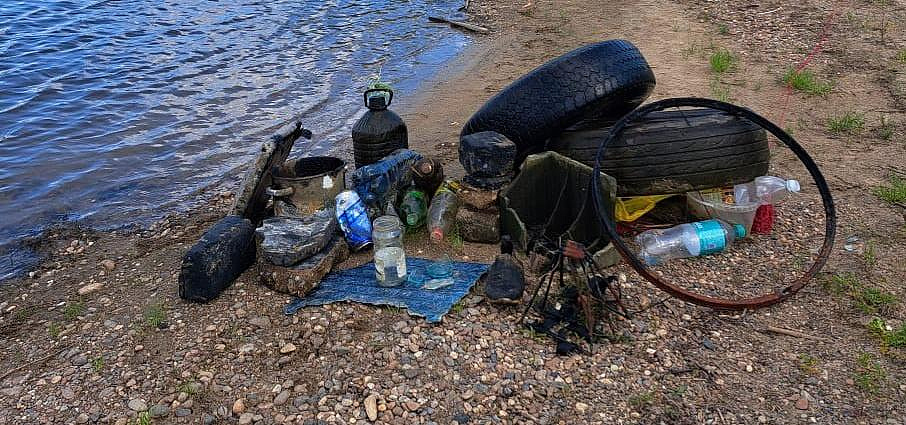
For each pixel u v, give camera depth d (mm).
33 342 4430
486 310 4410
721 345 4086
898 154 6555
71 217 6473
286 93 9812
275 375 3949
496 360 3979
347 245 5105
